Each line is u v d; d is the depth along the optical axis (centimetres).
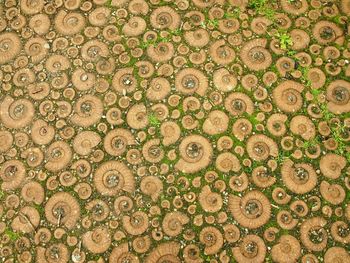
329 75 109
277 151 104
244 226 100
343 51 111
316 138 105
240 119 106
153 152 104
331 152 104
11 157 106
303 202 101
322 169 103
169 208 101
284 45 111
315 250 99
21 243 100
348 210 101
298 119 106
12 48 113
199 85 108
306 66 110
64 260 99
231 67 110
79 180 103
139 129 106
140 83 109
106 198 102
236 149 104
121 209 101
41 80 110
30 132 107
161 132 105
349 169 103
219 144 104
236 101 107
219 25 113
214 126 106
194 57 110
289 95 108
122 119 107
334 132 105
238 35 112
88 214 101
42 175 104
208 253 99
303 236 99
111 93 108
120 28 113
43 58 112
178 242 99
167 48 111
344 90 108
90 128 106
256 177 103
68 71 111
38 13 115
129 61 111
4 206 103
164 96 108
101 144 105
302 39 112
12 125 107
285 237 99
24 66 111
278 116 106
